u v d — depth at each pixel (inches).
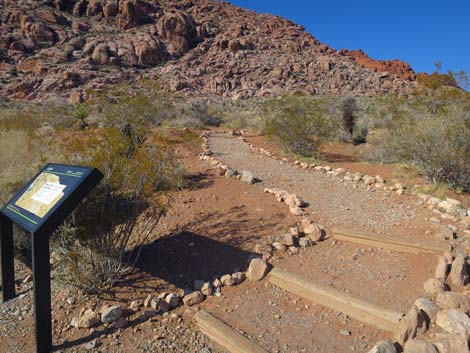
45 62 2060.8
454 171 259.0
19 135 332.2
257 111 1135.6
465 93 544.1
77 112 624.4
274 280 144.9
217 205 222.2
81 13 2736.2
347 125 543.5
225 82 2426.2
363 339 111.7
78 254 130.3
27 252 173.6
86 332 117.6
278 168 347.3
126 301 133.5
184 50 2827.3
